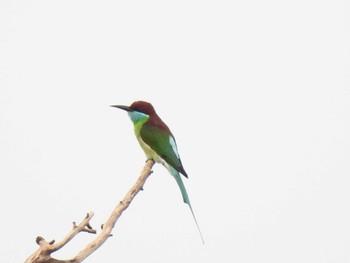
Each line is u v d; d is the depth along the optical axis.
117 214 8.48
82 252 7.85
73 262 7.78
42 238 7.88
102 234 8.05
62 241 7.81
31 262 7.66
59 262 7.76
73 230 7.91
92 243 7.92
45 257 7.71
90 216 8.07
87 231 8.06
